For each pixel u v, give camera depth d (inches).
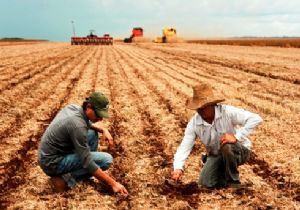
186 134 251.0
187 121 441.4
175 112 485.4
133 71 925.8
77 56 1434.5
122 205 244.2
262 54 1510.8
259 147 347.9
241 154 246.4
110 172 301.1
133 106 526.3
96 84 708.7
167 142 370.3
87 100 239.1
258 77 797.9
